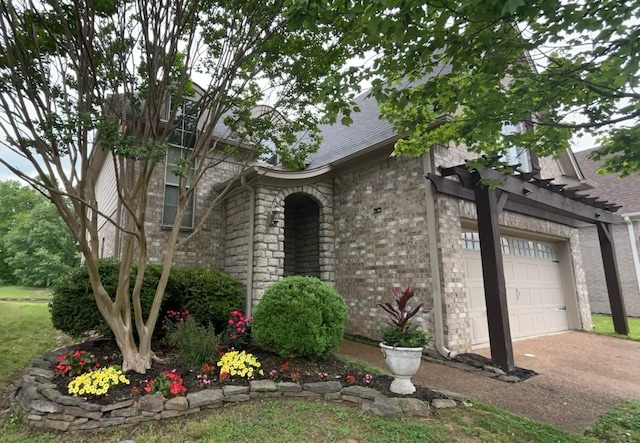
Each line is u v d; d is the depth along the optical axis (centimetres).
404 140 500
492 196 578
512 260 837
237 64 449
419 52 298
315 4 263
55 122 331
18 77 346
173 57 412
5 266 2111
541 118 396
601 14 264
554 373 532
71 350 484
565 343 755
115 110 446
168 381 371
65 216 385
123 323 424
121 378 367
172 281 598
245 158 619
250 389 387
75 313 505
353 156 739
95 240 413
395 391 396
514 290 817
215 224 856
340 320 495
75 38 390
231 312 589
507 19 265
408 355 395
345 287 775
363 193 762
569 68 333
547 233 909
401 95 370
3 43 377
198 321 583
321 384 403
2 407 363
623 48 284
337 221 818
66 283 520
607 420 366
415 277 637
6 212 2392
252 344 540
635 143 363
